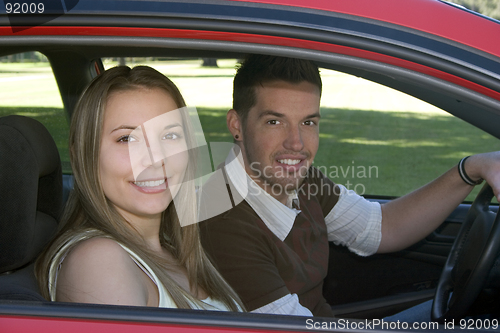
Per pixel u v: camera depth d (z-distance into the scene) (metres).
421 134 4.77
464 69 0.95
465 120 1.71
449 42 0.96
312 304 1.71
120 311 0.98
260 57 1.50
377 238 1.95
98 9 0.94
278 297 1.50
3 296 1.06
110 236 1.18
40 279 1.17
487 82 0.95
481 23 0.98
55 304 1.00
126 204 1.22
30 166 1.25
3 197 1.21
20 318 0.96
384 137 4.61
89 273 1.11
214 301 1.46
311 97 1.55
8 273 1.21
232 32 0.95
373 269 2.06
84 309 0.98
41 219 1.42
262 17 0.94
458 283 1.52
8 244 1.21
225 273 1.52
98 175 1.19
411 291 2.08
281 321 0.98
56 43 0.97
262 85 1.53
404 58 0.95
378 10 0.97
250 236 1.53
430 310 1.68
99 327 0.95
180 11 0.94
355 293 2.05
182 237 1.43
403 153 4.48
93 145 1.17
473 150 3.38
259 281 1.50
